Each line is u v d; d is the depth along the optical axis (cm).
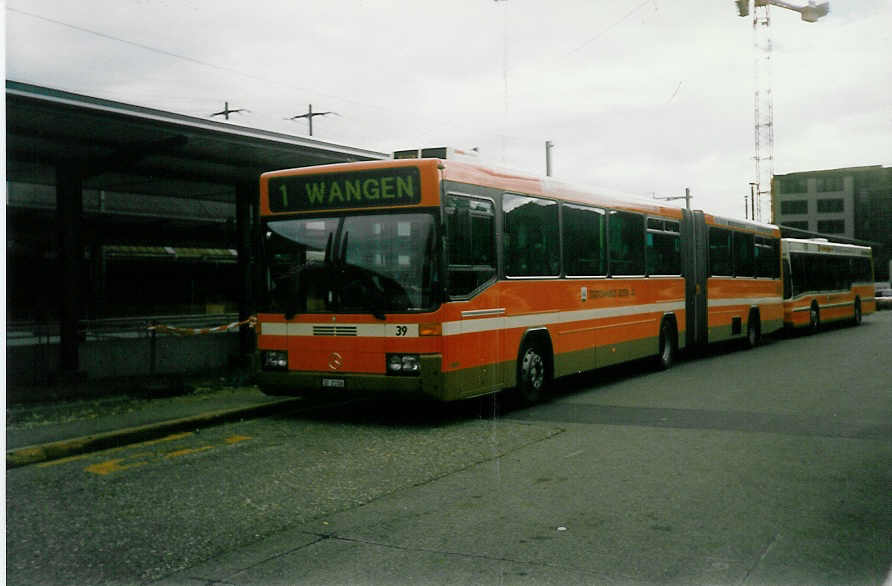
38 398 1109
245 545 523
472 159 1028
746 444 825
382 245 954
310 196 997
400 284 940
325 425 980
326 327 978
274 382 1010
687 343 1644
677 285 1598
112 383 1241
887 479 675
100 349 1320
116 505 625
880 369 1511
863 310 3136
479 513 588
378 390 942
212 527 564
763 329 2089
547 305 1141
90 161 1224
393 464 757
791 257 2411
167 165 1352
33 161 1209
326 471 731
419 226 934
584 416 1022
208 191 1791
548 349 1151
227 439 898
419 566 477
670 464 739
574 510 591
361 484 681
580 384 1359
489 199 1019
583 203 1254
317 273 989
